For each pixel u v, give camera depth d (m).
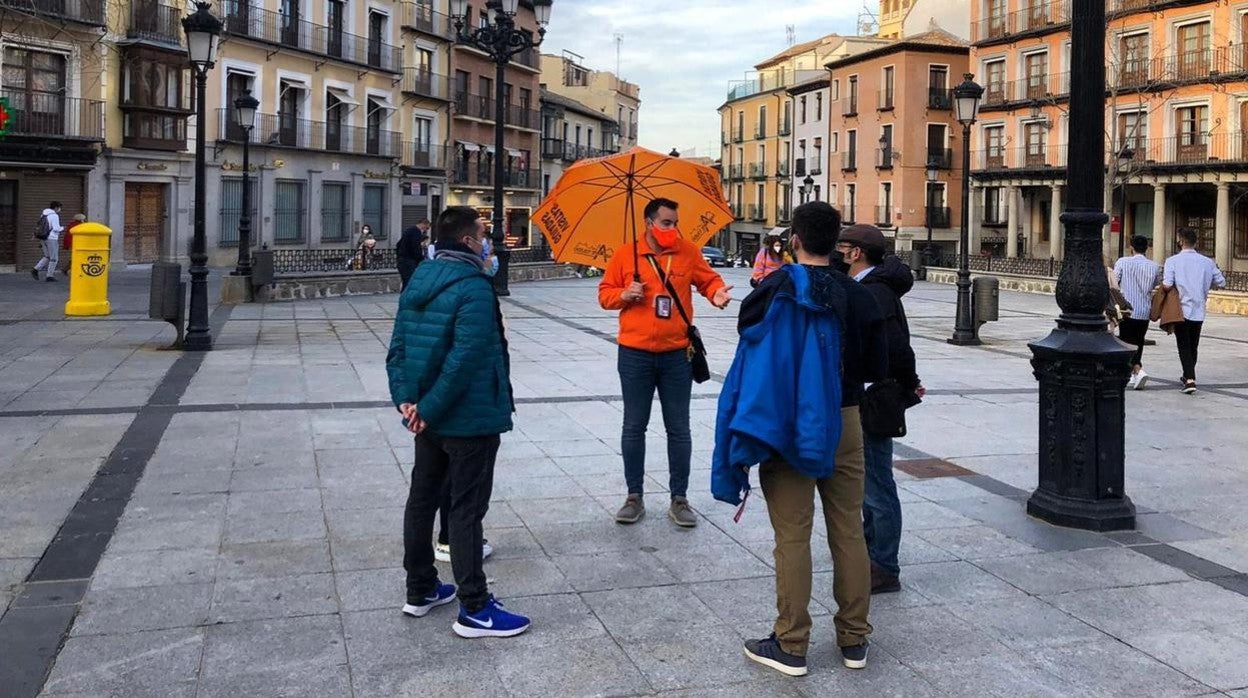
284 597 4.51
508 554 5.18
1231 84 38.00
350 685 3.68
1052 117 46.59
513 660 3.93
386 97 45.09
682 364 5.73
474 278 4.14
